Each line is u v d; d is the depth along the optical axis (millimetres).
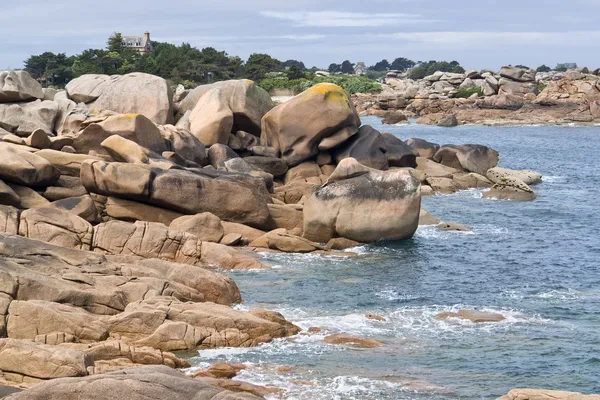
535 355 25391
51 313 24422
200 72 152875
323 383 22750
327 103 52719
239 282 33438
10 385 19781
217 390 16562
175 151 47438
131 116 44844
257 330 26234
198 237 37969
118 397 16234
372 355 25203
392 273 35469
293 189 48438
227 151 50062
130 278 28188
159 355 23531
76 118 50969
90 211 38531
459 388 22547
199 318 25906
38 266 27719
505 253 39625
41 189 39875
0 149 38906
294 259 37531
